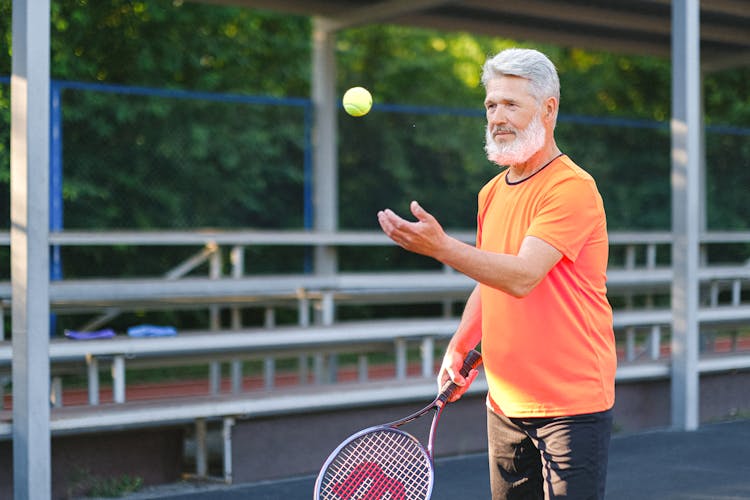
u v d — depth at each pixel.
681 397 15.58
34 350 10.30
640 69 44.34
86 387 24.36
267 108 26.52
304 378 20.08
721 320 18.84
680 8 14.98
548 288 6.45
